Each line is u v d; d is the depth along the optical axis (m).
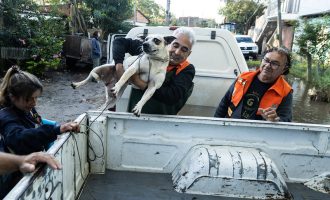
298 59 18.00
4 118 2.07
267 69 3.01
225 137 2.59
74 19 17.97
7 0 11.58
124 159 2.63
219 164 2.29
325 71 13.76
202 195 2.29
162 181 2.49
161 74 2.64
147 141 2.59
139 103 2.56
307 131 2.57
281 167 2.61
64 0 19.50
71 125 2.12
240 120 2.54
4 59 11.47
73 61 14.65
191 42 2.86
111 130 2.59
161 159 2.62
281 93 3.08
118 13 23.91
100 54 14.27
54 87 10.78
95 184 2.43
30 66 11.73
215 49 4.24
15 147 1.96
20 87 2.08
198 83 4.27
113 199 2.24
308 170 2.61
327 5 20.25
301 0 23.00
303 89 13.10
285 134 2.58
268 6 31.61
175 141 2.58
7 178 2.01
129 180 2.50
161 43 2.56
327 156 2.59
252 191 2.28
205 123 2.55
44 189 1.64
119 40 3.17
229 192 2.29
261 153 2.45
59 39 13.33
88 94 10.00
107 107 3.01
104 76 3.07
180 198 2.26
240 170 2.28
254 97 3.12
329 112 9.56
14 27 11.81
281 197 2.29
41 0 19.28
